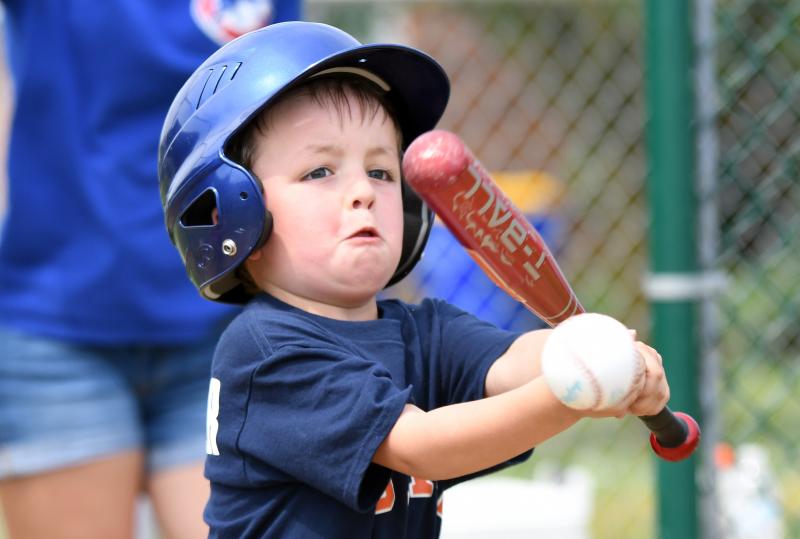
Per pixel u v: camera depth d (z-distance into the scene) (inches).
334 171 277.4
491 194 239.9
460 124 796.6
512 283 253.6
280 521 269.9
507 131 866.1
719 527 484.4
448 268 644.7
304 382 259.6
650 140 479.2
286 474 266.1
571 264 896.9
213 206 285.6
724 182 498.3
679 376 472.4
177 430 420.5
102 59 404.2
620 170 879.1
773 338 576.4
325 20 665.0
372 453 248.2
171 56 405.4
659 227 474.3
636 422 800.9
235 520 275.9
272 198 277.1
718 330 526.3
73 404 404.8
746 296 589.9
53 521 406.6
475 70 861.2
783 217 552.7
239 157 281.6
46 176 405.7
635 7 853.2
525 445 239.8
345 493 250.8
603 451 773.3
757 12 538.6
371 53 285.3
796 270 600.7
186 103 289.9
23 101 404.5
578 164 864.9
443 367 294.7
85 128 405.7
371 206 277.1
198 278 287.9
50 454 404.2
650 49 475.5
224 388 273.6
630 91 866.1
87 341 402.6
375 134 281.3
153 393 420.8
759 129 493.4
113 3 402.0
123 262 402.9
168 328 408.5
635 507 708.7
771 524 532.7
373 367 258.1
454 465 244.5
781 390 636.7
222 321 417.4
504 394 240.8
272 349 266.1
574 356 216.1
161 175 298.7
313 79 282.8
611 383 215.2
